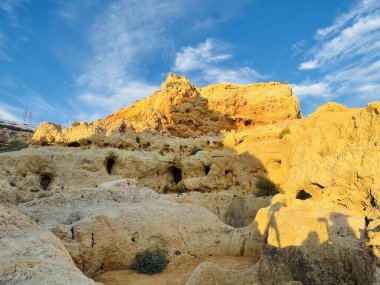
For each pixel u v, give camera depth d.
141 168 36.59
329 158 19.20
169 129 48.22
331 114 28.72
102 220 17.23
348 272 12.73
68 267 9.55
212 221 21.28
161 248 18.67
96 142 37.56
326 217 14.95
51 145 38.28
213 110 53.59
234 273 15.03
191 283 13.67
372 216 14.78
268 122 50.91
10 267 8.81
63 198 20.25
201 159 37.16
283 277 14.47
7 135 60.53
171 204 21.89
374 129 19.22
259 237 19.38
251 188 33.47
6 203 19.23
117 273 16.84
